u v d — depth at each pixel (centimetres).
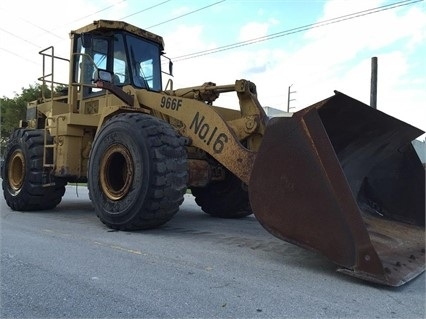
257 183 408
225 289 333
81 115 691
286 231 390
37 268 385
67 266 392
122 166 588
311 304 306
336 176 365
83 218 701
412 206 498
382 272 344
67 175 698
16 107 3309
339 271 362
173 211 544
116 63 716
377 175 520
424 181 492
